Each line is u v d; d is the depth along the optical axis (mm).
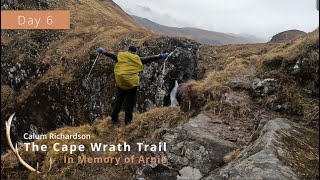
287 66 9828
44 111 58031
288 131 7094
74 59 62906
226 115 9281
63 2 82562
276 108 9086
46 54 66000
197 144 8000
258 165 5766
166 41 53781
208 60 56250
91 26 75312
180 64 50438
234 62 11766
